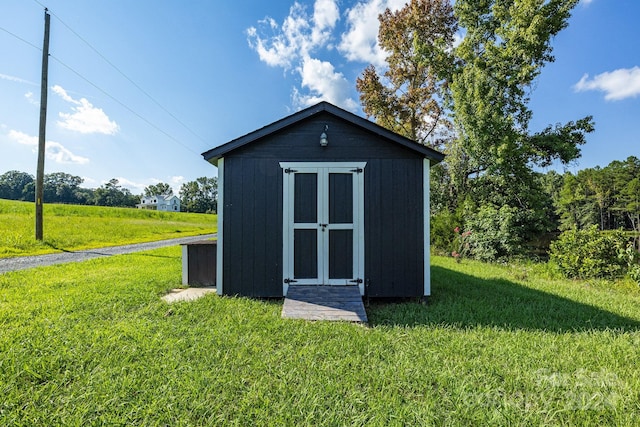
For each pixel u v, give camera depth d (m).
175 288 5.43
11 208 20.09
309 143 4.97
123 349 2.69
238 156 4.96
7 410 1.91
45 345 2.74
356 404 2.04
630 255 6.94
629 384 2.31
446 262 9.82
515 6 12.09
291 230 4.92
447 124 17.69
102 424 1.81
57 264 7.68
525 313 4.14
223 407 1.99
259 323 3.52
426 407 2.00
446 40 16.62
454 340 3.09
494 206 12.47
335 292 4.58
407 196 4.93
